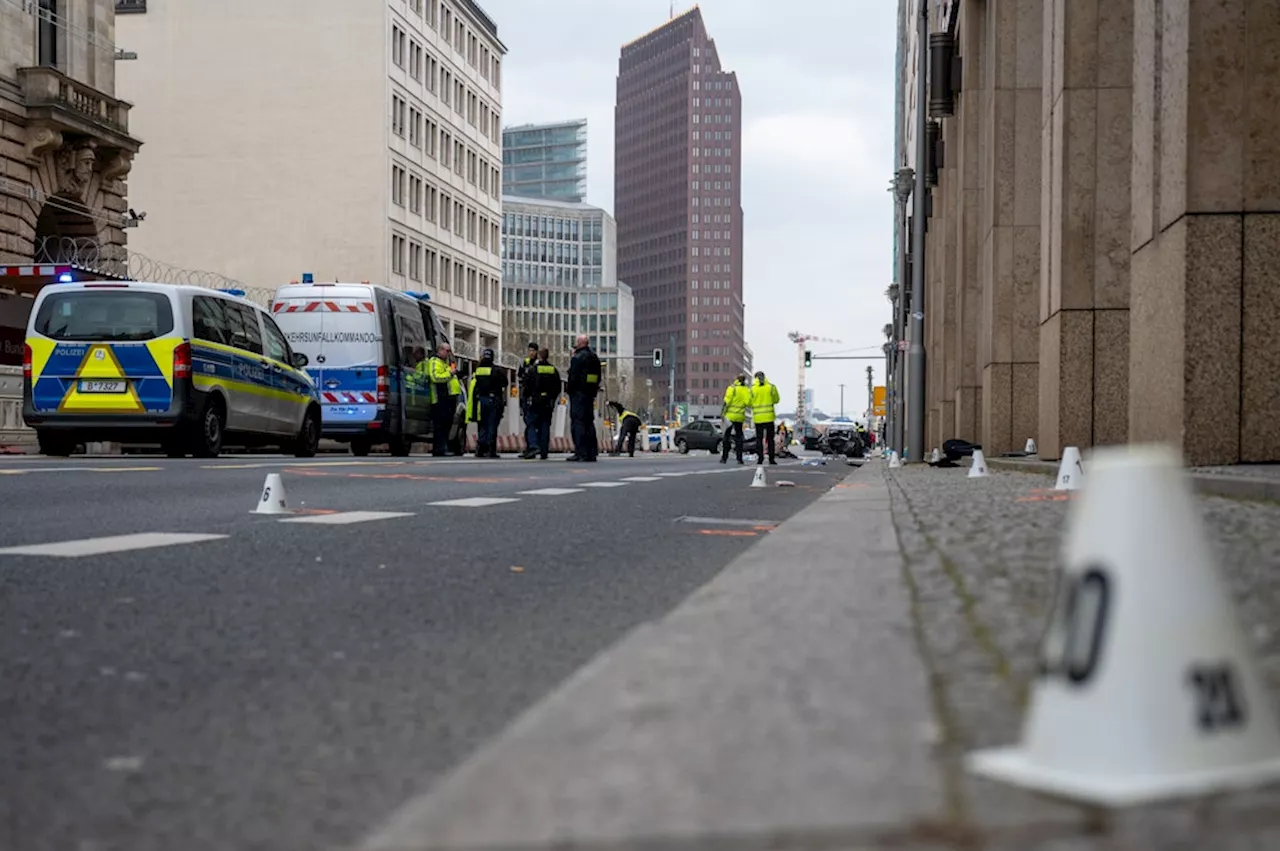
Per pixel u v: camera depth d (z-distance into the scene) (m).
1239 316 9.73
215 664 3.65
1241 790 1.82
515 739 2.40
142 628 4.21
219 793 2.41
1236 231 9.71
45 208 39.50
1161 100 10.45
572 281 188.88
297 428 23.08
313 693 3.29
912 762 2.11
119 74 69.44
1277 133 9.64
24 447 26.25
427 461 22.02
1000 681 2.70
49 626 4.22
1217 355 9.76
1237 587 4.01
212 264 69.00
